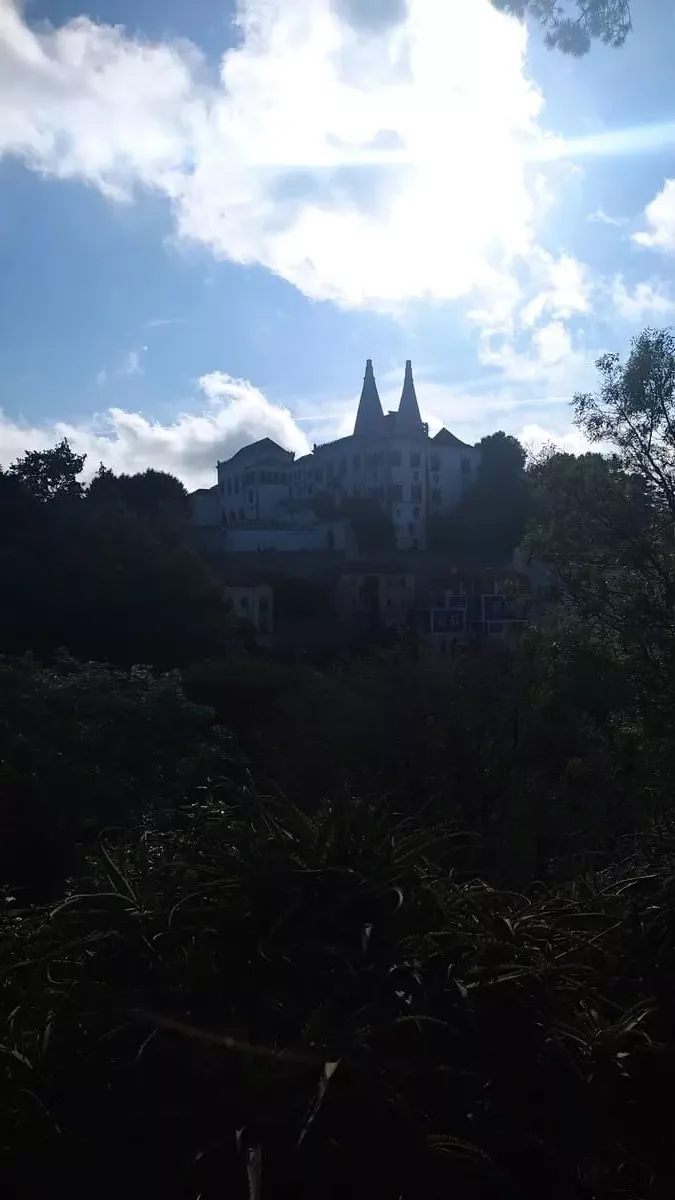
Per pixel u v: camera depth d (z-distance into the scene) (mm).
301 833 2822
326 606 50906
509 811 14789
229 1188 2090
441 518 70188
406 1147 2154
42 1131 2160
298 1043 2211
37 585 34312
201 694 26656
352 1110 2164
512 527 66250
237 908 2543
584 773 13875
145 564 36844
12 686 16062
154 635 34875
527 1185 2230
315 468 75250
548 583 15430
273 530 64312
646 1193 2273
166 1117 2166
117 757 15859
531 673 12758
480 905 2805
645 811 11398
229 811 3139
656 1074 2426
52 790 14203
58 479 44156
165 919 2564
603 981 2748
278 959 2426
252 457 78938
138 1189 2137
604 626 12156
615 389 12125
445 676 20375
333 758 18984
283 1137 2131
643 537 12008
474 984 2441
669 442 12102
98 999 2389
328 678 23984
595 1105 2344
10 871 13219
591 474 12273
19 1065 2277
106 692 17672
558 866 4914
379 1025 2271
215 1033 2275
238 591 46812
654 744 11641
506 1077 2352
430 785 17141
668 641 11273
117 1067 2266
